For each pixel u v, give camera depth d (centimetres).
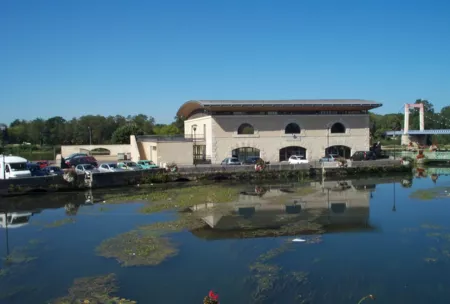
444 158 5725
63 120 13175
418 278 1398
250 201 2867
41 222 2325
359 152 5069
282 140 5047
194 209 2575
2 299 1271
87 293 1302
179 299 1251
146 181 3891
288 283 1356
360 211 2497
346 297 1256
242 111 4934
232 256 1628
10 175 3500
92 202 2952
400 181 4047
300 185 3806
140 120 12725
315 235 1931
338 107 5025
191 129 5784
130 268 1513
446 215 2369
